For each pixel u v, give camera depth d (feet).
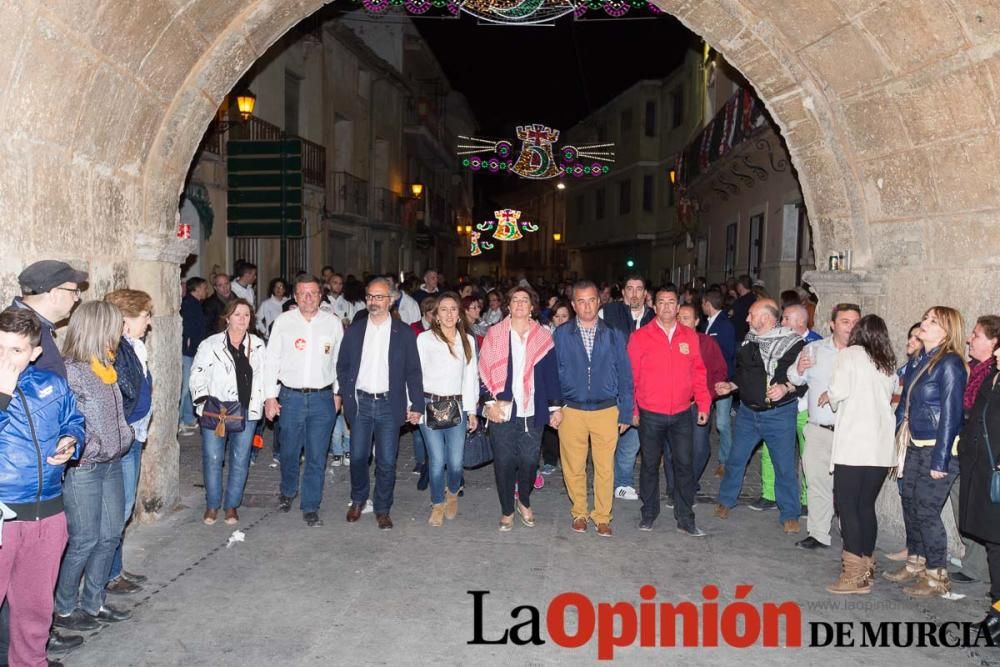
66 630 14.64
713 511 23.65
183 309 34.01
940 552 17.16
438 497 21.54
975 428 15.44
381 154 84.43
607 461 20.99
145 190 20.66
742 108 48.67
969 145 18.15
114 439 13.99
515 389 21.03
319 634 14.82
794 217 46.37
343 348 21.16
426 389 21.39
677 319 22.90
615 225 123.24
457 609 16.05
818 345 20.26
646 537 21.02
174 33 18.57
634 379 21.33
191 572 17.83
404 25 88.58
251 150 43.86
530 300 21.07
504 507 21.27
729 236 63.87
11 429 11.56
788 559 19.51
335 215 67.00
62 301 13.56
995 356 15.62
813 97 22.48
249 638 14.61
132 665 13.53
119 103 17.93
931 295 20.36
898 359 21.52
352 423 21.21
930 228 20.39
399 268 91.45
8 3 13.16
